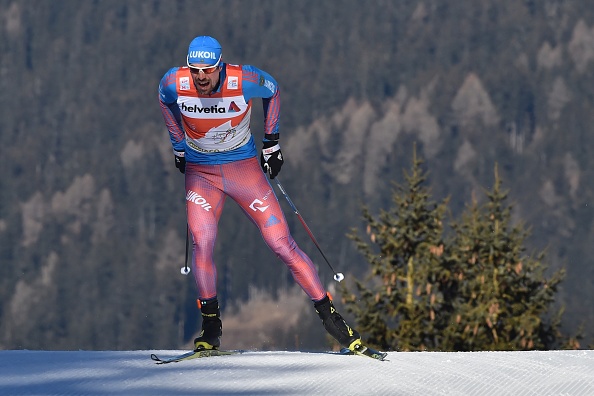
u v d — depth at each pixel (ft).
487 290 111.55
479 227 114.52
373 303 114.21
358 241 116.98
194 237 51.29
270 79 50.37
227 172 51.24
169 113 51.19
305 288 50.98
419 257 114.93
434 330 112.57
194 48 48.01
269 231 51.29
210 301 50.93
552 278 114.42
